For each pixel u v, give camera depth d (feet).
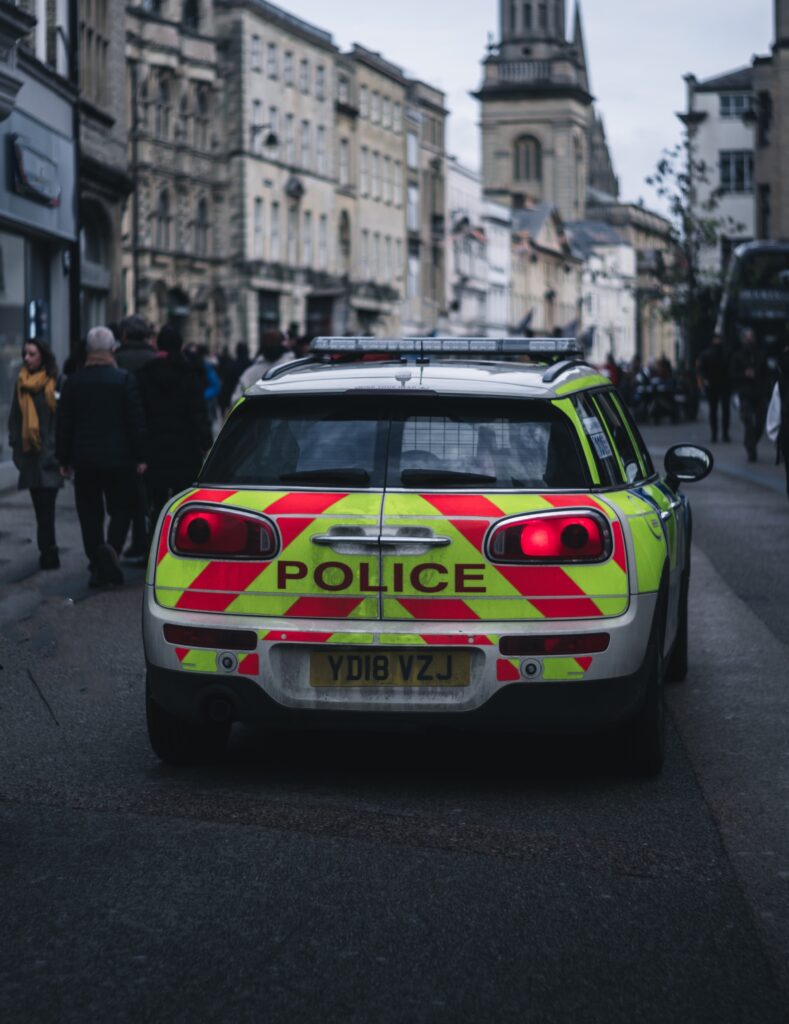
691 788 22.43
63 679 30.25
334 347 24.72
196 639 21.57
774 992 14.78
